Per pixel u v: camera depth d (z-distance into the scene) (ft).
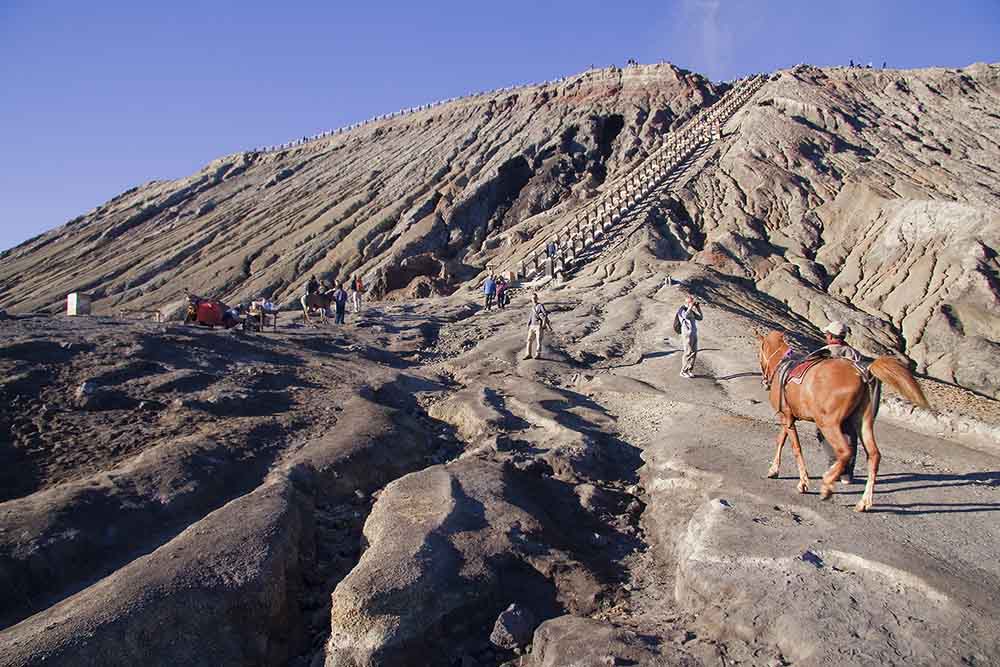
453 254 195.11
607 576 21.48
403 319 79.77
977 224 112.78
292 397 39.55
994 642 15.14
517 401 41.06
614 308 79.71
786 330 72.54
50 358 37.86
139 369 39.04
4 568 18.56
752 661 15.78
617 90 257.96
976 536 20.07
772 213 140.15
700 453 29.25
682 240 126.00
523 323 75.41
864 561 18.33
